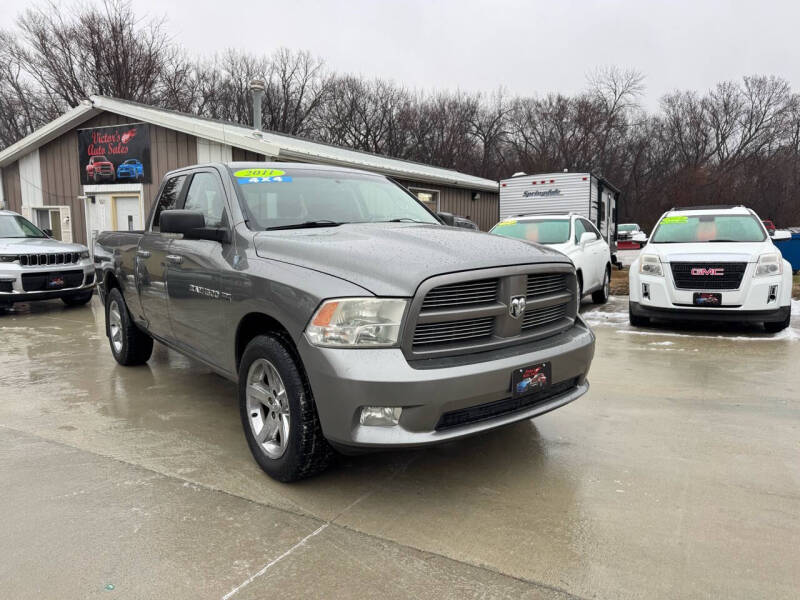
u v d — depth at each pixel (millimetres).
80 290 9883
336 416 2697
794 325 7758
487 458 3477
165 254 4293
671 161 53000
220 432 3961
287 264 3062
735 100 54000
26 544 2564
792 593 2186
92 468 3363
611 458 3457
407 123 49281
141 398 4734
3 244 9328
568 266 3385
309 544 2559
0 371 5645
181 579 2307
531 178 14914
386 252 2932
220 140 12195
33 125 34469
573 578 2295
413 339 2705
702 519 2734
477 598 2182
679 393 4754
